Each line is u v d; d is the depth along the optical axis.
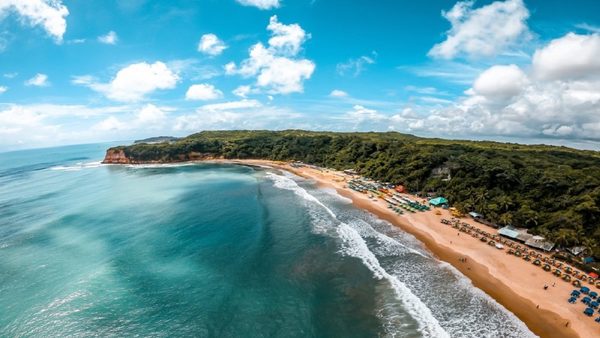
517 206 62.50
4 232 60.94
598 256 44.59
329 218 65.75
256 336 31.42
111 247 52.91
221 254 49.72
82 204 82.38
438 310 34.50
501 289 38.34
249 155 176.38
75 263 47.09
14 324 33.25
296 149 162.75
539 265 44.00
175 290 39.56
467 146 108.62
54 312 35.25
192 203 81.69
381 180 98.94
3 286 40.62
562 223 52.81
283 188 97.56
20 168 192.38
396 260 46.03
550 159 89.12
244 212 72.31
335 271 43.28
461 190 73.81
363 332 31.56
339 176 113.38
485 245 51.19
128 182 114.81
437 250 49.34
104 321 33.75
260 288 39.72
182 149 177.38
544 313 33.81
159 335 31.70
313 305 36.03
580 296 36.56
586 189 57.53
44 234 59.31
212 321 33.69
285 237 55.59
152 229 61.53
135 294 38.72
